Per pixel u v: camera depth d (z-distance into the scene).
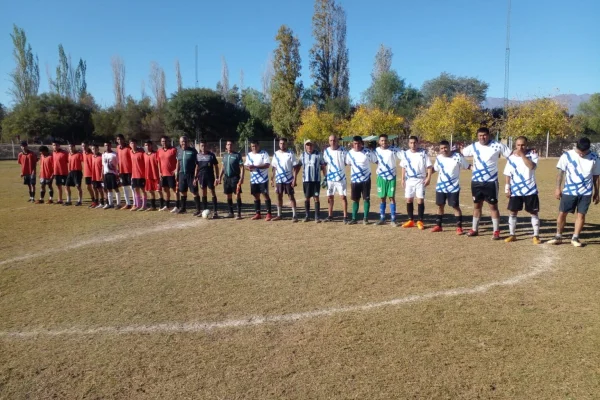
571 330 4.24
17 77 58.91
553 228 9.03
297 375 3.56
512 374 3.50
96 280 6.07
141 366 3.76
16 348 4.14
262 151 10.67
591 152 7.25
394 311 4.80
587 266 6.27
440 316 4.63
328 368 3.65
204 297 5.34
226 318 4.71
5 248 8.05
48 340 4.29
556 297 5.11
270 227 9.74
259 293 5.43
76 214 12.05
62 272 6.49
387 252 7.30
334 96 54.91
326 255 7.17
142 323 4.62
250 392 3.33
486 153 8.07
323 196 15.27
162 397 3.30
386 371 3.59
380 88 57.53
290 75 49.75
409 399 3.21
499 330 4.27
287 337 4.23
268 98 67.75
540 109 35.38
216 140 55.09
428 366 3.65
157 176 12.46
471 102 44.00
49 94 53.47
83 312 4.95
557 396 3.20
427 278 5.88
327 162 10.17
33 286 5.88
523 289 5.41
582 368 3.57
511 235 8.00
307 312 4.82
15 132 50.69
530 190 7.68
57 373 3.68
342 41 54.25
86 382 3.53
